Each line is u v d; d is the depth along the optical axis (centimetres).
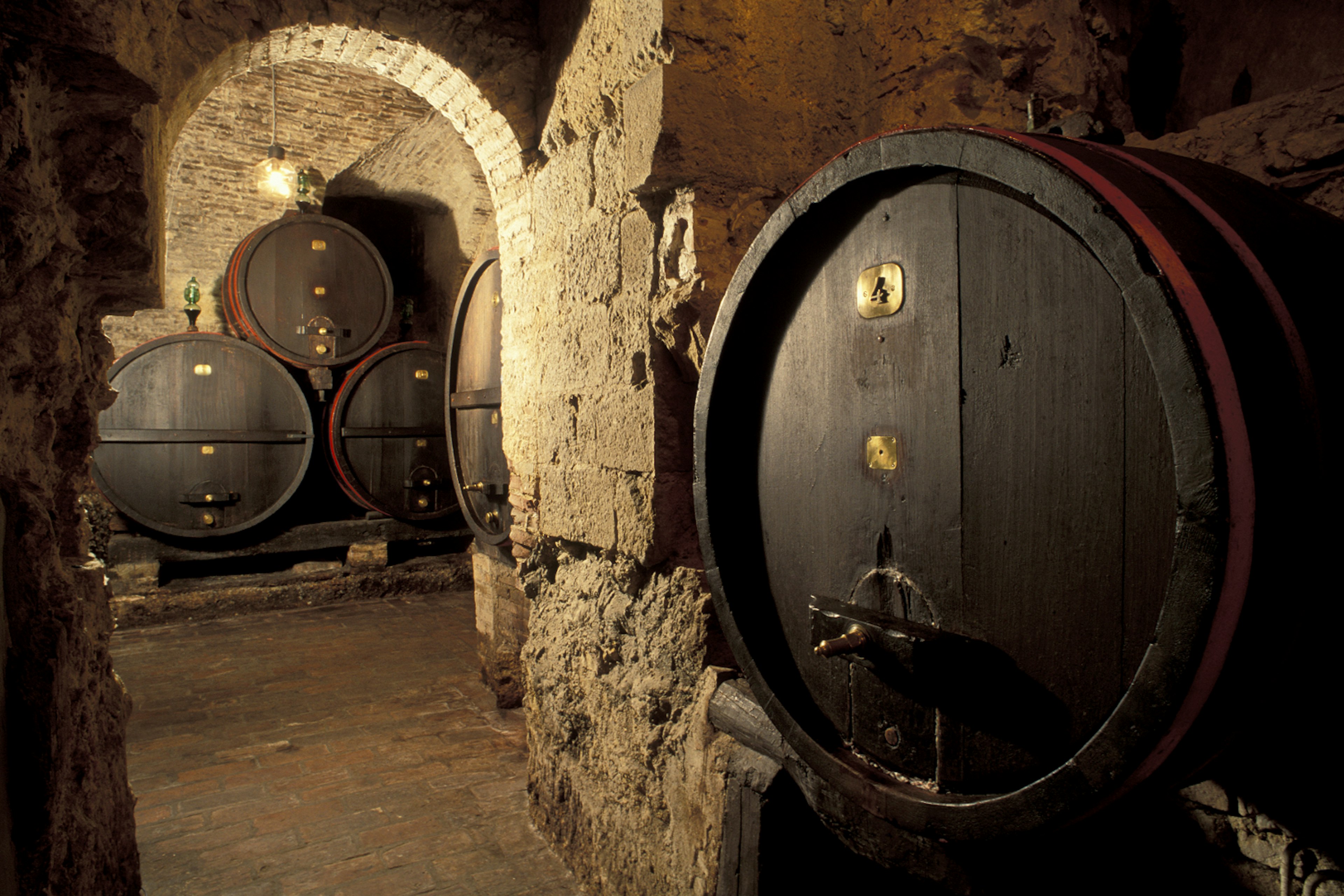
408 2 276
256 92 668
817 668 153
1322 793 119
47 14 127
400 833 293
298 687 448
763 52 212
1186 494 87
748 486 171
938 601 129
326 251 657
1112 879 140
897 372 135
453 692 441
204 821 299
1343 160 139
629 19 217
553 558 293
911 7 216
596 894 252
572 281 263
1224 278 94
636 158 209
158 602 582
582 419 256
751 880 175
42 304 152
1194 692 88
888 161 131
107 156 168
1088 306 106
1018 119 212
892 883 189
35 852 120
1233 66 189
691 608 208
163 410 588
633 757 232
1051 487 111
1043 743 112
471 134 333
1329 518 91
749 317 167
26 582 125
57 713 126
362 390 657
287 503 639
